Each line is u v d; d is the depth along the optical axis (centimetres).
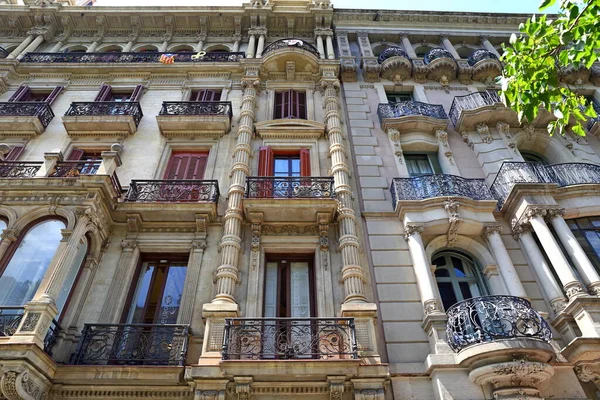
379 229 1104
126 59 1703
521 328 777
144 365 800
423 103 1468
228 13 1903
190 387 795
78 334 880
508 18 1939
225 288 938
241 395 766
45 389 768
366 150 1341
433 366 798
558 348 827
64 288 909
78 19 1917
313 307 988
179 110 1431
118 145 1178
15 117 1368
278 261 1078
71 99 1557
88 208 970
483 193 1120
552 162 1369
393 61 1641
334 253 1061
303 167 1287
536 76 662
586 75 1591
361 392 765
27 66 1648
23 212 973
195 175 1288
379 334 898
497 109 1371
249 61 1633
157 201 1112
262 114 1491
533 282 987
